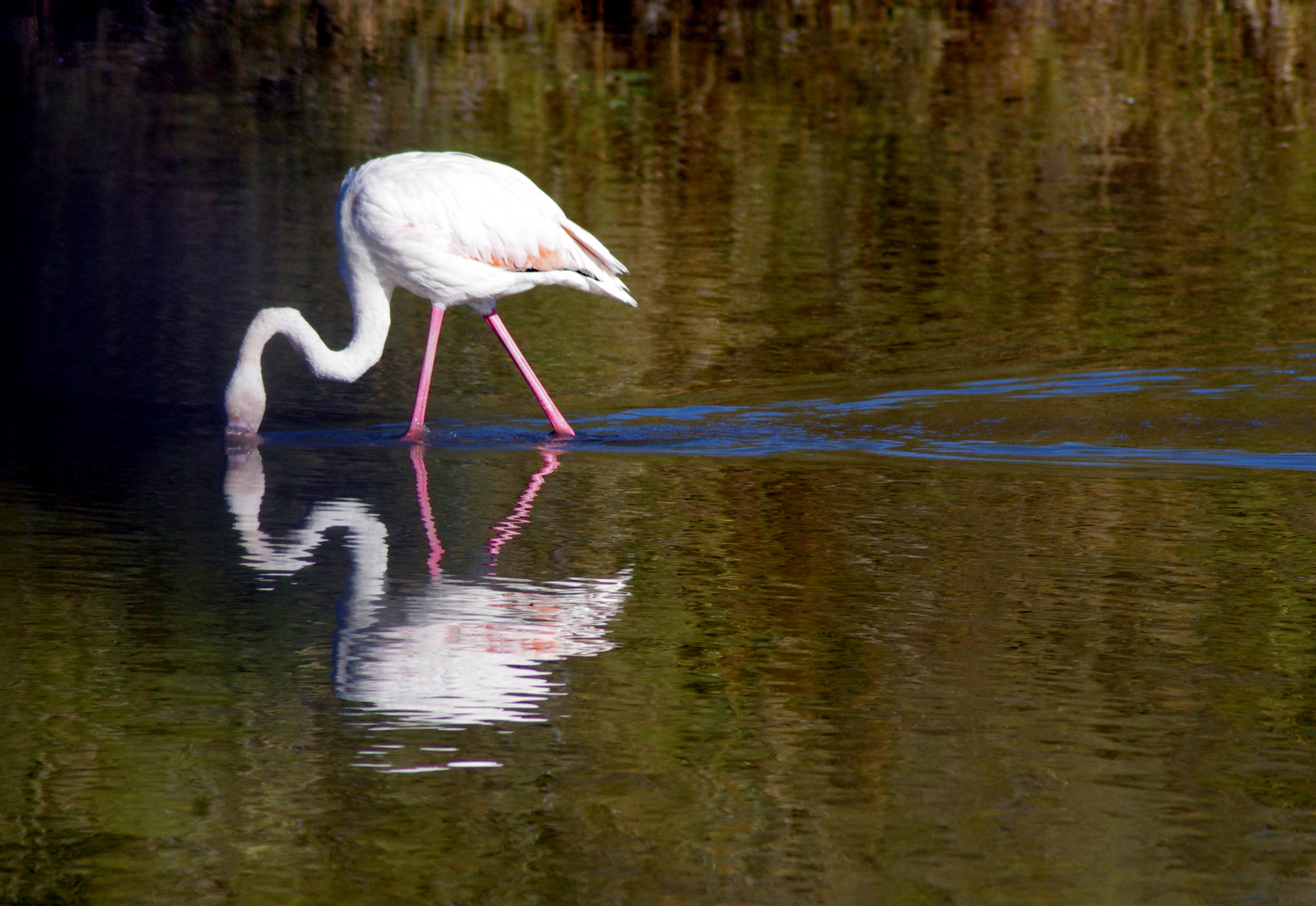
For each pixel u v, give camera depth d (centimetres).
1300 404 1293
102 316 1673
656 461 1127
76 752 576
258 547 869
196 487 1030
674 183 2441
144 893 477
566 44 3450
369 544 877
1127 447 1159
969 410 1285
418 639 704
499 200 1242
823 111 2953
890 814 530
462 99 2994
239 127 2777
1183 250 2027
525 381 1447
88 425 1247
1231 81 3209
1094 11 3753
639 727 602
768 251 2044
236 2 3716
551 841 509
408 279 1245
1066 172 2545
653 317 1712
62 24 3519
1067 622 738
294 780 553
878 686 650
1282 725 608
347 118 2850
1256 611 757
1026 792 546
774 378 1429
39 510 955
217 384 1413
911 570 828
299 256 1991
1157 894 475
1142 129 2853
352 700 629
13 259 1931
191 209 2233
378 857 499
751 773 561
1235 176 2522
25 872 490
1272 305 1709
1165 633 721
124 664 670
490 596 774
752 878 482
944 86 3155
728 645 701
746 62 3328
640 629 722
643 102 2992
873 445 1179
